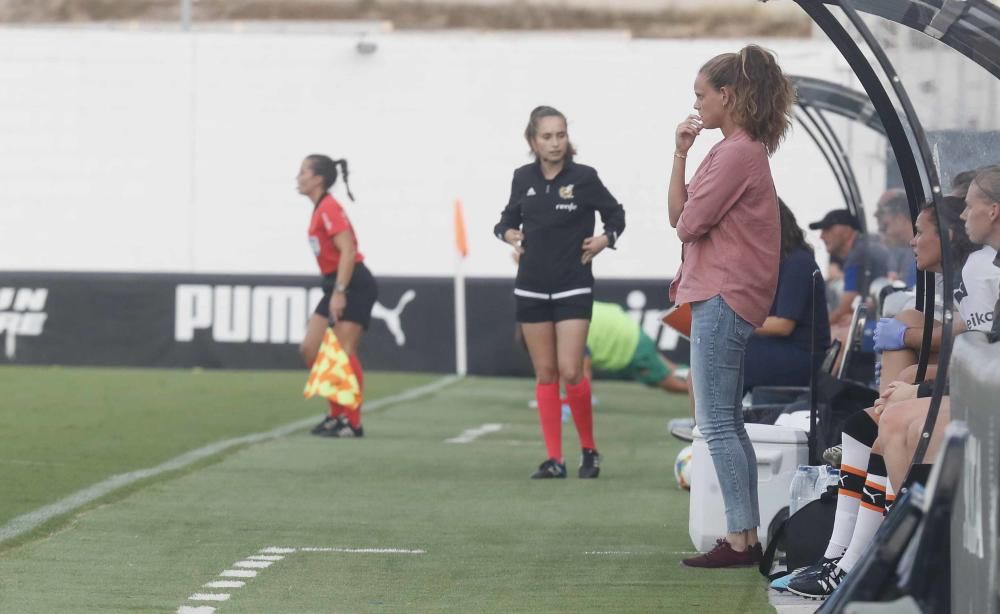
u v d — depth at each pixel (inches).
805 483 774.5
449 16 3191.4
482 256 2326.5
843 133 1636.3
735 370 756.6
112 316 2363.4
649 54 2285.9
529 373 2308.1
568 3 3211.1
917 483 560.4
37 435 1401.3
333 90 2346.2
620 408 1861.5
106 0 3053.6
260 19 3080.7
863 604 520.1
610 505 1032.8
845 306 1525.6
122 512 971.3
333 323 1472.7
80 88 2368.4
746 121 749.9
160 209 2365.9
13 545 843.4
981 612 499.8
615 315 1980.8
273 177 2357.3
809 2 751.7
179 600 700.0
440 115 2333.9
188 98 2359.7
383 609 684.7
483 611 681.6
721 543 789.9
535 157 1167.6
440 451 1360.7
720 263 745.6
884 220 1449.3
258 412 1684.3
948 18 621.6
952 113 631.8
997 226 623.5
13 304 2379.4
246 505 1011.9
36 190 2374.5
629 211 2288.4
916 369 772.0
